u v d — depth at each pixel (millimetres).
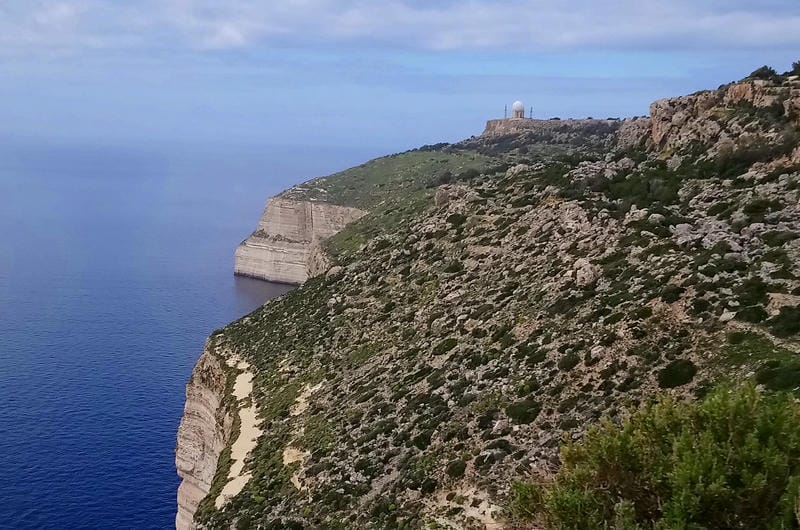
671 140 56344
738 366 23234
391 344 46156
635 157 57938
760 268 28812
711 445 13445
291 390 49094
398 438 32531
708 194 41594
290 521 30469
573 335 31375
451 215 60969
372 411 37375
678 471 13281
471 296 44531
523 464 24391
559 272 39531
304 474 34938
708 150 49219
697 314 27406
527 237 48125
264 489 35562
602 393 26094
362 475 31328
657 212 40469
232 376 57844
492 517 22688
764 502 12727
